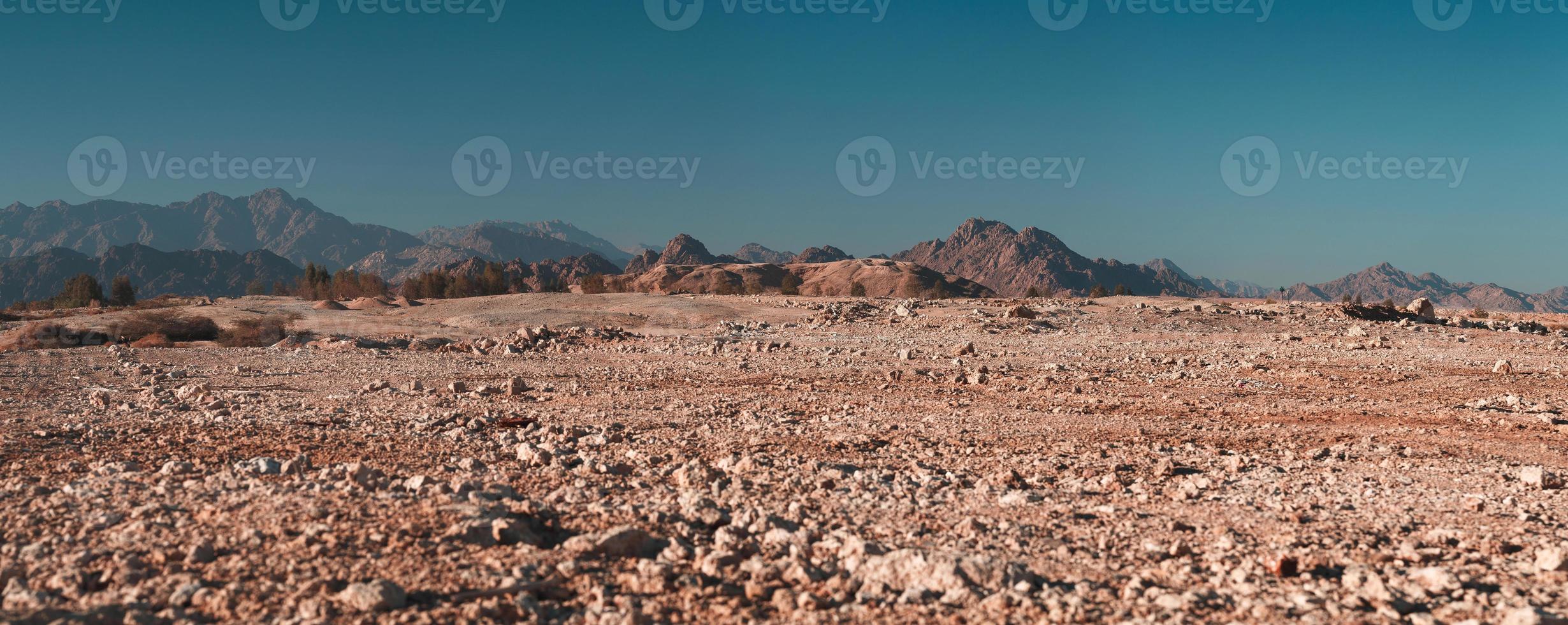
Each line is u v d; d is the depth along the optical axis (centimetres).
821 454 1276
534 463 1163
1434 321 5012
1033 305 5934
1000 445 1362
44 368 2703
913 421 1597
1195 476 1077
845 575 673
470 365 2931
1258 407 1777
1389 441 1380
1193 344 3556
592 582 648
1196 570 708
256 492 900
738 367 2770
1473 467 1154
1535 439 1387
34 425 1510
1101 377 2355
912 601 611
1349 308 5000
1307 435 1444
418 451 1267
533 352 3575
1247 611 598
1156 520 869
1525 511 900
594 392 2106
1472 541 782
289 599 592
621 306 6406
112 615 554
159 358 3066
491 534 743
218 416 1634
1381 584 627
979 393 2055
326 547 702
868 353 3225
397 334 4778
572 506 891
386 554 698
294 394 2062
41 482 1000
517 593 609
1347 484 1048
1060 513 900
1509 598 624
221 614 567
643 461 1187
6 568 649
